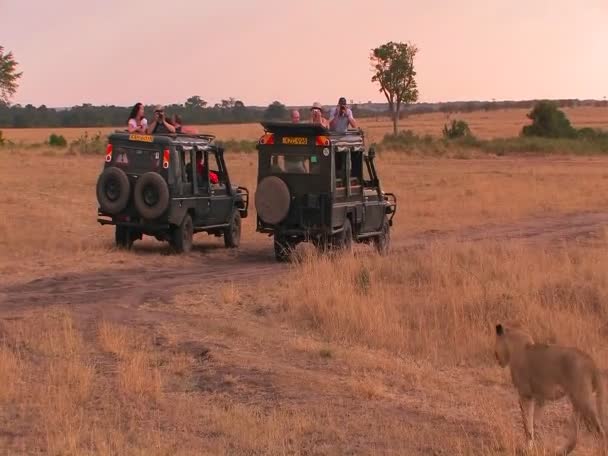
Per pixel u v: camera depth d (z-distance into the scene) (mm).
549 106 77812
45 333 11320
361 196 18875
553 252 17141
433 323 11891
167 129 19172
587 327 11453
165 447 7445
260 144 17688
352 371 10023
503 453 7414
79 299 13688
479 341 10906
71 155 56531
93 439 7656
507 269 14367
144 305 13391
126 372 9477
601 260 15070
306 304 12734
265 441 7680
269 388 9359
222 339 11422
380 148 64000
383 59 77188
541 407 7578
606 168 49281
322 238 17594
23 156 53875
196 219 19125
